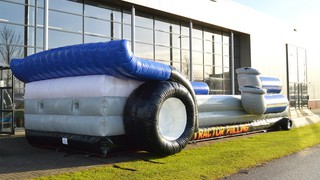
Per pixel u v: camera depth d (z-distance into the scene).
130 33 17.03
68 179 5.85
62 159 7.70
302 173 6.40
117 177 5.98
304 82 32.41
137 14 17.62
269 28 26.81
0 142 9.82
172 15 18.94
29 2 12.91
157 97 7.55
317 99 35.19
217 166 6.80
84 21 14.97
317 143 9.91
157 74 7.89
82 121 8.07
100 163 7.21
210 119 10.44
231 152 8.30
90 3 15.27
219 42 23.06
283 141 10.20
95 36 15.40
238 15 23.53
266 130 13.23
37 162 7.37
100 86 7.71
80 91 8.10
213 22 21.39
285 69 28.95
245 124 11.96
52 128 8.96
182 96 8.27
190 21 20.17
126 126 7.77
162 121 8.11
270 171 6.54
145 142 7.55
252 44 24.81
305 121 17.80
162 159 7.52
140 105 7.53
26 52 12.78
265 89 11.99
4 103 11.59
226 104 11.13
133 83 8.21
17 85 12.32
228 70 23.62
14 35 12.48
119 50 7.04
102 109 7.68
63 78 8.84
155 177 5.97
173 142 7.96
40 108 9.35
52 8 13.79
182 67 20.05
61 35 14.05
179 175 6.11
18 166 6.97
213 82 22.38
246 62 24.73
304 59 32.66
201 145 9.52
